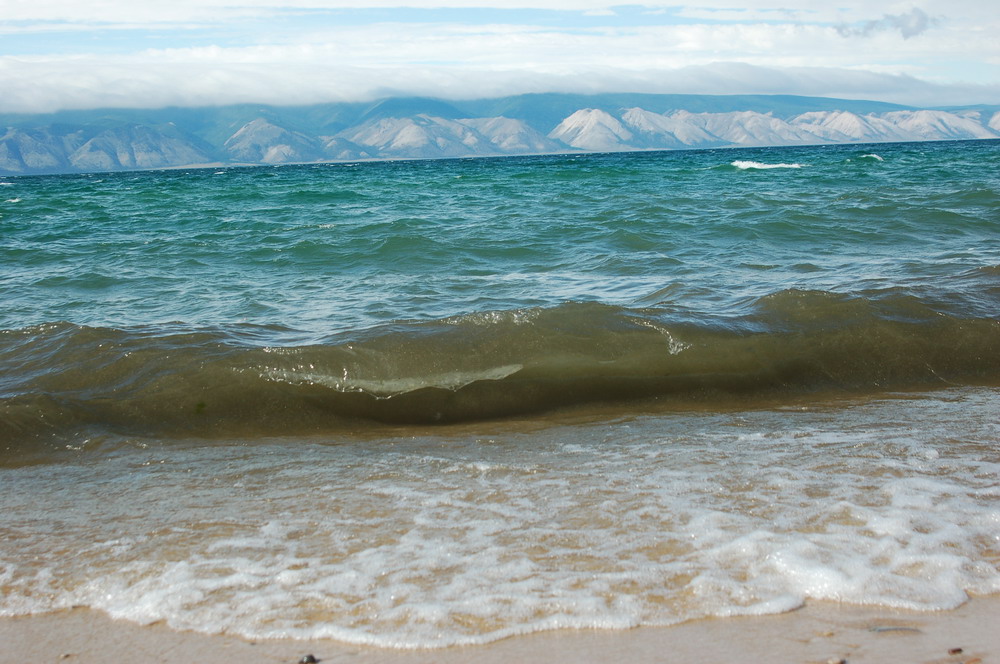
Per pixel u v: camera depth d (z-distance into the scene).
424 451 5.66
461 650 3.03
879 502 4.34
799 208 18.09
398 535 4.09
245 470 5.29
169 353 7.41
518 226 16.91
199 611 3.39
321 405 6.65
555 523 4.18
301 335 8.24
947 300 8.87
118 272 13.19
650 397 6.91
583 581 3.53
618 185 31.72
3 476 5.25
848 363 7.52
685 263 12.52
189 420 6.36
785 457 5.23
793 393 7.07
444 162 116.12
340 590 3.52
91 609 3.46
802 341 7.78
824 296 8.68
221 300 10.75
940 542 3.83
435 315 9.38
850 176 33.72
